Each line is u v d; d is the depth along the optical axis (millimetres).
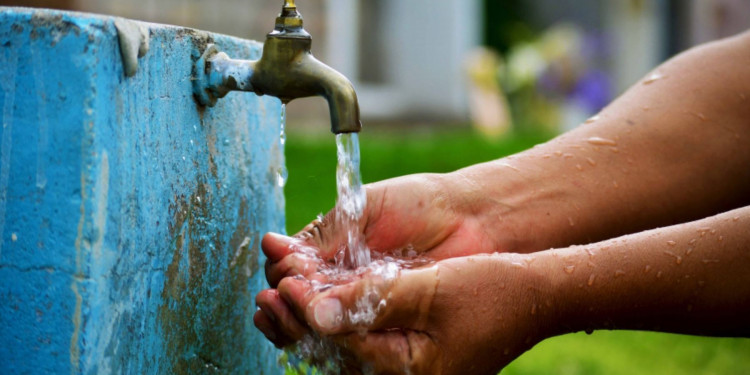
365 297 881
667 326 947
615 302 930
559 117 6758
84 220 819
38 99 819
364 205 980
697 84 1113
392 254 1036
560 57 6828
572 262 930
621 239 942
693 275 921
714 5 7770
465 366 918
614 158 1088
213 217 991
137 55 851
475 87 5281
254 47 1071
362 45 5113
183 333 947
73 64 815
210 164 983
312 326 883
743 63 1115
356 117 922
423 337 905
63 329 824
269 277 974
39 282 825
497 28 7949
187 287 950
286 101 947
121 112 842
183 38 929
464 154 3201
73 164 818
